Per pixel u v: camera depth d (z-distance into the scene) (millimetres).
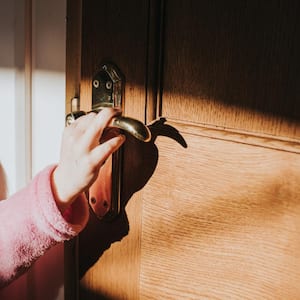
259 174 580
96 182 716
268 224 581
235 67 581
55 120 851
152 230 688
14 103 849
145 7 634
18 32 820
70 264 790
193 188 640
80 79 721
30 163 875
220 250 627
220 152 608
